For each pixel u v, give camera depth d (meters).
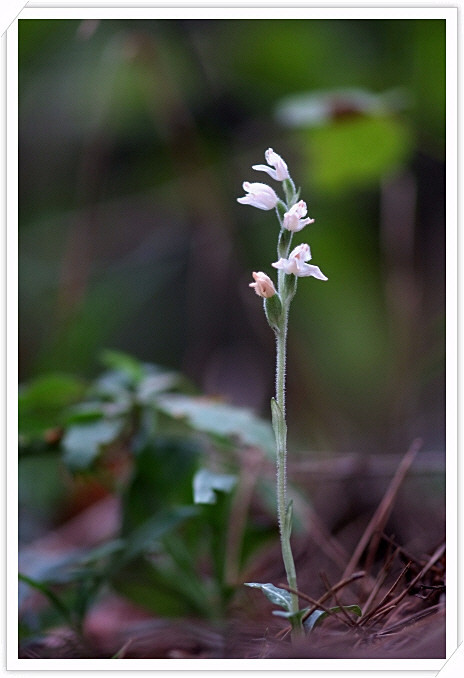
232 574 0.48
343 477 0.56
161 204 0.87
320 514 0.56
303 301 0.86
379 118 0.64
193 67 0.83
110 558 0.47
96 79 0.80
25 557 0.50
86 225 0.81
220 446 0.52
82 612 0.45
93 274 0.87
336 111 0.64
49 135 0.87
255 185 0.40
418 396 0.76
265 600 0.47
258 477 0.51
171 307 0.89
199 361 0.87
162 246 0.90
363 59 0.80
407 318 0.77
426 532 0.52
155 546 0.49
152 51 0.76
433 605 0.42
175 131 0.81
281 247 0.39
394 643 0.39
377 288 0.85
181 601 0.47
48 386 0.50
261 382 0.83
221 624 0.46
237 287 0.88
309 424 0.78
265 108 0.85
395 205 0.78
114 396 0.49
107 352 0.50
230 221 0.84
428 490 0.55
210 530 0.47
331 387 0.82
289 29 0.79
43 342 0.81
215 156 0.84
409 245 0.77
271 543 0.53
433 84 0.74
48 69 0.82
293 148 0.82
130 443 0.49
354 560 0.46
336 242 0.86
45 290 0.84
